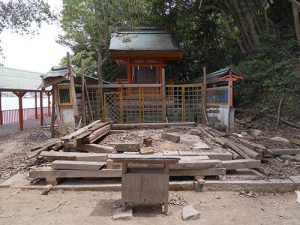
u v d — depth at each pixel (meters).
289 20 15.10
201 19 17.27
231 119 8.91
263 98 12.02
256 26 14.91
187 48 18.45
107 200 4.53
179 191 4.84
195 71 18.58
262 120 10.73
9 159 7.65
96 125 8.35
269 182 4.85
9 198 4.61
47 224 3.76
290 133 8.98
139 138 7.78
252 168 5.53
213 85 10.51
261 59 13.20
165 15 16.28
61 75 9.42
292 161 6.19
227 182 4.87
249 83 12.92
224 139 7.22
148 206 4.24
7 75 19.55
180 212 4.07
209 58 18.20
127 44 13.44
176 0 15.15
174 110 11.20
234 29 17.45
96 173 5.08
